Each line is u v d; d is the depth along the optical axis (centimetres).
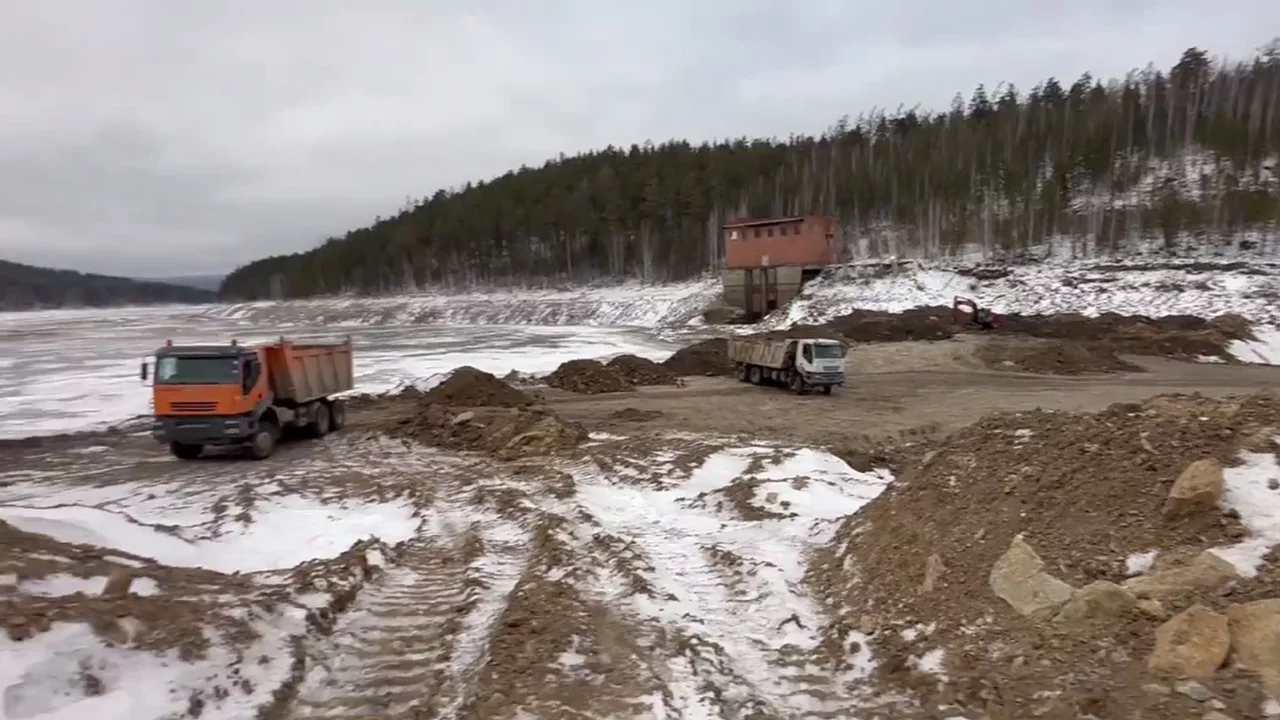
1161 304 4991
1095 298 5284
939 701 678
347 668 790
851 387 3300
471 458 2008
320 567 1045
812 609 927
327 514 1459
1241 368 3700
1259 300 4719
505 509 1408
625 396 3155
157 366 1967
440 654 813
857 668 767
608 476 1700
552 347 5428
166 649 696
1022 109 10550
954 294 5784
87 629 671
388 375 3878
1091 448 918
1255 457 808
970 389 3166
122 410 2950
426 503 1494
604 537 1179
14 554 837
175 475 1878
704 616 917
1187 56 10106
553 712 664
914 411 2684
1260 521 735
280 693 712
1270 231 6150
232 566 1127
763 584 991
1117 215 7106
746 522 1305
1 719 562
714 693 706
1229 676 596
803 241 6800
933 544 912
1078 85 11181
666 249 9888
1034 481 906
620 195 11294
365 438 2309
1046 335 4547
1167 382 3275
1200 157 8288
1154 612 677
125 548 1097
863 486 1511
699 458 1719
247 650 749
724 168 11056
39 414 2883
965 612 787
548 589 941
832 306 5941
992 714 638
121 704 619
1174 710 573
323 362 2341
